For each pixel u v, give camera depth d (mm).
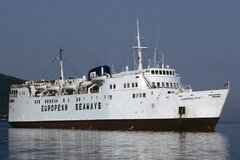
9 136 94000
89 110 107250
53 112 115938
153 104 95938
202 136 83625
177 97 93125
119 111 101125
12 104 128250
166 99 94312
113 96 102250
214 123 90500
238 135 98000
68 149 64625
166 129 94938
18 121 125750
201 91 90938
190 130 93250
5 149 66438
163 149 63000
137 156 56000
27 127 123625
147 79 98625
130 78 100000
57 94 117125
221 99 89062
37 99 120375
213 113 89938
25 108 123875
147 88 97688
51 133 98125
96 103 105812
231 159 52719
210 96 89938
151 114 96188
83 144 71562
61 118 113812
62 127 113750
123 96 100625
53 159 54312
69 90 115812
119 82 101562
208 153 58312
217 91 89312
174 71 103062
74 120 110688
